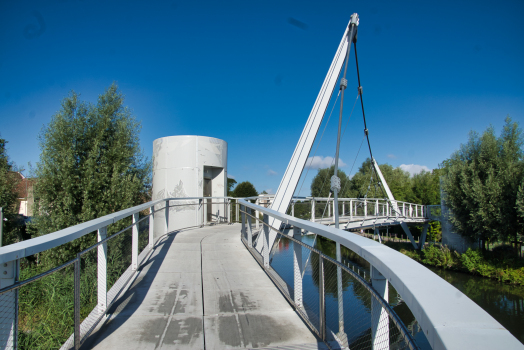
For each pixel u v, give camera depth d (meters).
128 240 4.85
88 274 4.62
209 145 12.84
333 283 2.57
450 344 0.72
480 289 17.86
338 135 10.66
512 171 20.12
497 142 21.92
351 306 2.23
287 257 4.86
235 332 2.99
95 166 9.61
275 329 3.06
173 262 5.61
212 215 13.30
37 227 9.08
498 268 19.44
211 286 4.36
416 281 1.11
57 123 9.39
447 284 1.09
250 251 6.42
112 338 2.84
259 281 4.59
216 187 13.59
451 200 23.33
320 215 16.95
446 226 24.91
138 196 11.29
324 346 2.67
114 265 4.57
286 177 9.72
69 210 9.09
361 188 44.88
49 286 4.51
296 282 3.42
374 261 1.50
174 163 12.45
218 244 7.32
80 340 2.63
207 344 2.75
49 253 8.27
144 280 4.59
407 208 35.03
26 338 3.53
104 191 9.57
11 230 11.43
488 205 20.50
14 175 11.82
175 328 3.07
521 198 18.91
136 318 3.29
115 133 10.43
